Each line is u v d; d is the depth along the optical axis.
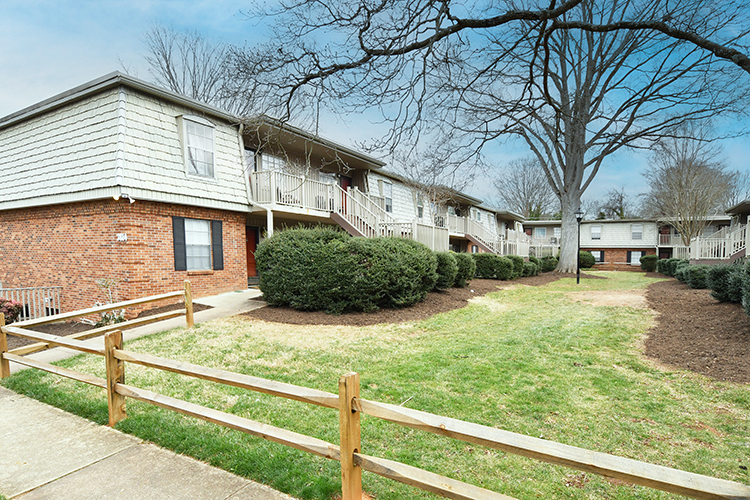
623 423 3.74
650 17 5.60
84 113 10.01
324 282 8.86
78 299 10.25
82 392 4.51
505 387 4.63
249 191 12.56
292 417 3.81
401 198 21.92
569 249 23.86
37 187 10.80
